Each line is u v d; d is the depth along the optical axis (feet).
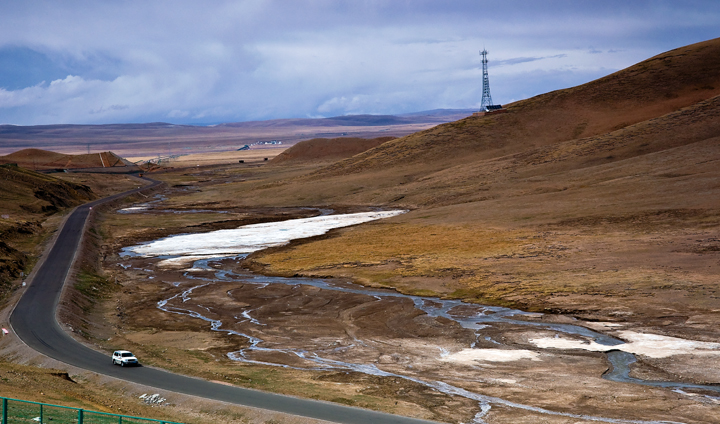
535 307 184.75
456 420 99.09
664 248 243.40
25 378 106.83
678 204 317.83
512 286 210.59
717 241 243.40
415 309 192.34
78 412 71.82
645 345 143.64
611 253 245.86
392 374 130.00
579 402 108.78
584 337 153.79
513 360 138.62
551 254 255.70
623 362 133.59
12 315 180.04
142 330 178.60
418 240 317.01
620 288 193.88
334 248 311.27
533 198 402.72
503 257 258.98
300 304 206.08
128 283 251.39
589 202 360.28
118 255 320.50
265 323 183.62
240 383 117.60
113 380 117.08
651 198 342.03
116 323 188.03
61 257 280.10
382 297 211.00
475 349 148.87
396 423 93.61
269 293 223.92
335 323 180.55
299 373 129.80
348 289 225.76
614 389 115.85
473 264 250.57
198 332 174.81
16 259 266.57
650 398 110.22
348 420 94.43
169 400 105.50
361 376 128.16
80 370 126.00
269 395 107.86
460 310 188.85
